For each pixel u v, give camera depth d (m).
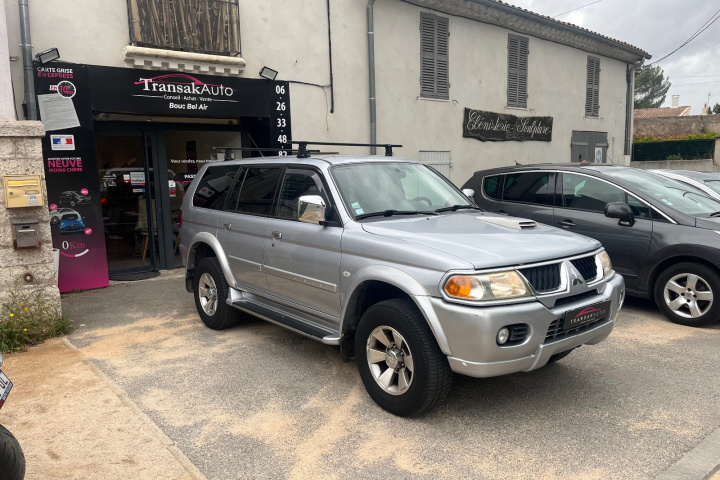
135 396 4.03
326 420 3.63
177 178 8.86
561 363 4.60
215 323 5.53
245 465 3.10
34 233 5.32
